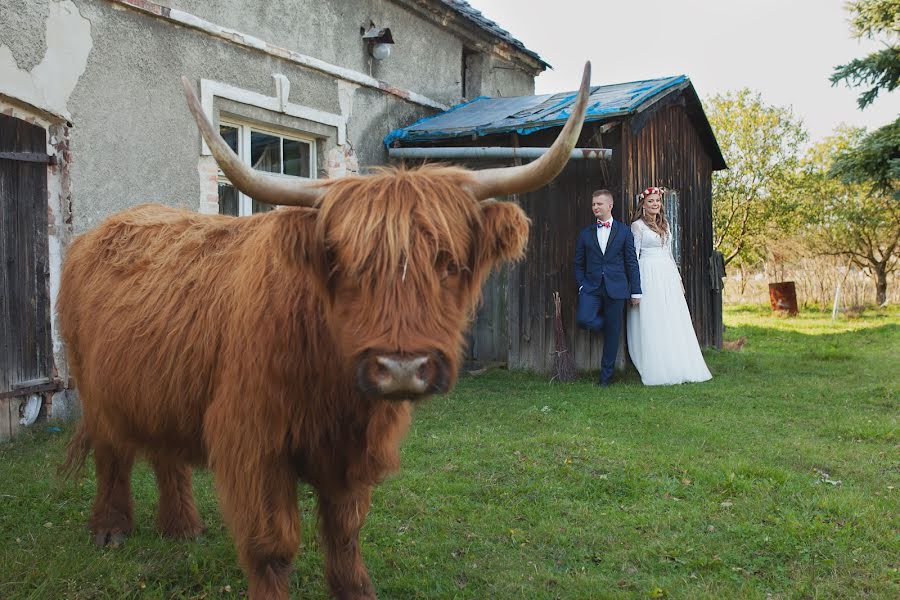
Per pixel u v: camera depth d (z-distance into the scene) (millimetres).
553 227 8758
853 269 22672
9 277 5672
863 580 3172
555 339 8703
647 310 8078
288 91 8078
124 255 3477
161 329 2982
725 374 8742
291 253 2271
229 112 7438
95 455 3676
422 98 10312
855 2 14344
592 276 8008
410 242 2170
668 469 4703
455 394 7453
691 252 10484
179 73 6918
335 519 2939
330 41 8719
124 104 6449
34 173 5844
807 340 12875
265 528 2568
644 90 8594
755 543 3555
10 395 5660
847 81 14742
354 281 2195
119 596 3049
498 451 5121
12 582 3119
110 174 6359
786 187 22172
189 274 3027
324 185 2473
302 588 3178
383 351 2086
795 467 4824
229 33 7312
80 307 3557
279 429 2539
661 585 3170
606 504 4160
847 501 4059
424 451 5207
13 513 3988
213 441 2666
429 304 2168
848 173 15062
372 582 3211
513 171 2428
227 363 2637
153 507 4098
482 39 11891
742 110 22188
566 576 3262
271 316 2521
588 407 6691
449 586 3166
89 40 6137
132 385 3080
